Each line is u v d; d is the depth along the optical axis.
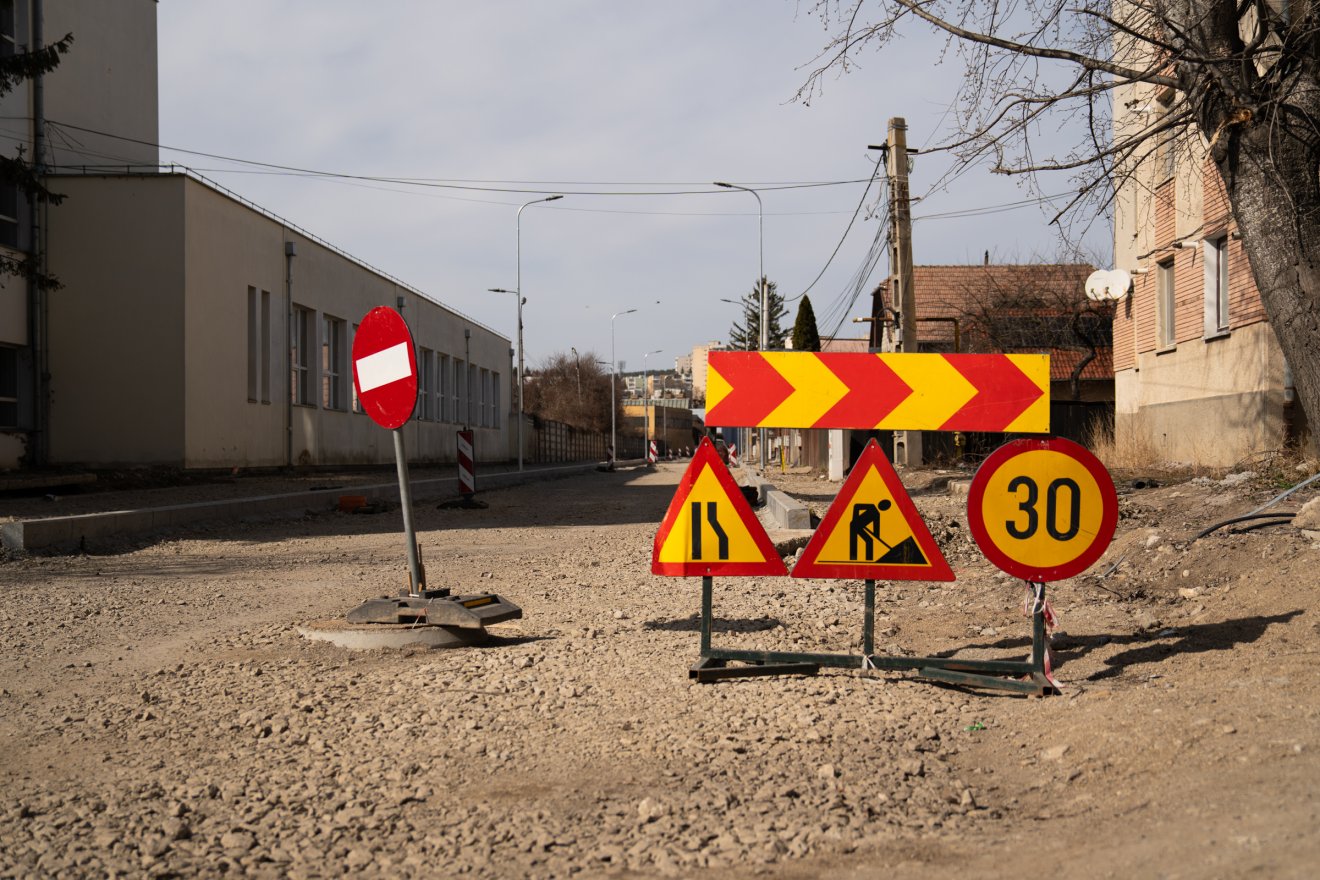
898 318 24.89
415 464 49.44
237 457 30.34
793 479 33.28
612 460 64.50
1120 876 2.91
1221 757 3.80
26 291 26.69
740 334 92.19
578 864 3.44
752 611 8.38
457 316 57.03
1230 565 8.34
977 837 3.51
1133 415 21.72
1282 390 15.29
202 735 5.06
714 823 3.74
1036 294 38.06
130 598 9.50
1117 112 17.45
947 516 14.38
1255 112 8.04
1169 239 19.41
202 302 28.11
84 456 27.22
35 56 21.34
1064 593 8.66
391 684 6.01
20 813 4.02
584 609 8.61
